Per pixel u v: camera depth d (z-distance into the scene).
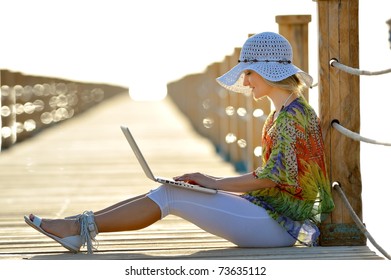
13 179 18.16
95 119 44.41
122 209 8.67
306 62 12.31
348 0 9.32
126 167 20.61
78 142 28.89
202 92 29.75
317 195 8.84
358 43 9.34
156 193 8.68
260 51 8.81
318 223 9.27
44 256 8.76
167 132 33.53
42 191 15.98
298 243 9.31
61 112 38.50
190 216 8.70
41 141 29.19
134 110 57.72
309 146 8.70
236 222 8.71
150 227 10.95
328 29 9.34
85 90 50.72
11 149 25.73
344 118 9.35
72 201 14.45
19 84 27.89
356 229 9.27
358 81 9.34
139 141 28.98
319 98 9.38
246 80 8.96
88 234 8.70
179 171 19.41
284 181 8.57
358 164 9.36
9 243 9.75
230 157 21.28
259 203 8.77
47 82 34.31
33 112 30.75
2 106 25.52
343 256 8.59
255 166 16.70
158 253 8.88
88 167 20.72
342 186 9.36
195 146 26.58
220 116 23.55
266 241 8.87
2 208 13.54
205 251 8.91
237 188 8.64
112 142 28.88
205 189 8.62
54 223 8.76
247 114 17.52
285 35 12.29
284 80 8.73
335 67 9.33
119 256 8.68
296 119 8.61
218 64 23.55
